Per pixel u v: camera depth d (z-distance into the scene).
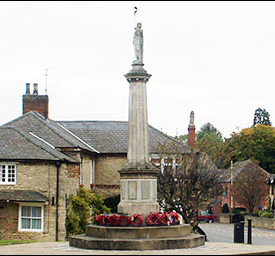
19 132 37.25
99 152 45.69
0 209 34.78
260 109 109.88
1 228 34.69
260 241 39.78
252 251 21.55
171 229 23.27
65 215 35.25
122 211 24.34
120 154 45.88
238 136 90.31
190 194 39.44
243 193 68.75
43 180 34.78
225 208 72.69
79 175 38.59
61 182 35.09
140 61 25.41
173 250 21.77
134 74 25.03
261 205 74.25
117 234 22.80
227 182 72.81
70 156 38.75
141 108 25.02
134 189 24.39
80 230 36.16
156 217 23.64
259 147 87.38
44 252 21.00
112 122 49.47
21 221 34.62
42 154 35.06
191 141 52.56
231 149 87.31
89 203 38.41
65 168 35.62
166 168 40.09
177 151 41.34
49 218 34.44
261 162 87.69
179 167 40.50
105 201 44.84
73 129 48.12
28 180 34.88
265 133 89.00
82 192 38.31
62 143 39.00
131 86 25.20
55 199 34.75
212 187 40.81
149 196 24.44
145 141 24.89
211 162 42.00
